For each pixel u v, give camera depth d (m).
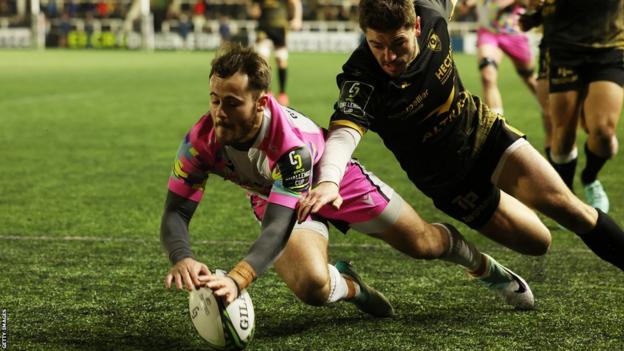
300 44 80.50
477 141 8.89
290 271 8.28
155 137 24.38
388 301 9.37
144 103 34.19
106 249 12.20
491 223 9.16
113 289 10.20
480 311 9.34
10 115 29.84
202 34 80.88
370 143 23.20
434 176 9.04
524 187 8.78
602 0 13.18
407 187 17.11
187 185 7.74
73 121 28.14
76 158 20.73
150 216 14.48
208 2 91.69
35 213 14.70
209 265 11.58
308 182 7.67
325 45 79.88
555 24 13.55
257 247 7.33
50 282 10.50
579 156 20.81
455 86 8.82
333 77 47.97
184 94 38.12
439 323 8.93
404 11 7.68
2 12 91.81
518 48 21.62
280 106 7.74
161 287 10.28
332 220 8.91
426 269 11.12
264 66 7.18
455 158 8.88
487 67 21.39
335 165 7.68
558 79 13.55
